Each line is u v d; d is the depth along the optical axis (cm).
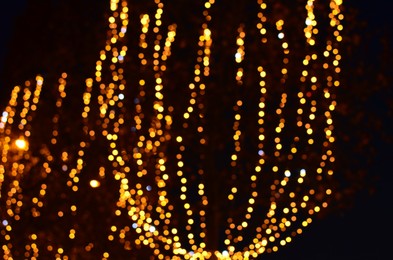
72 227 1434
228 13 1298
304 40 1284
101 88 1271
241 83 1204
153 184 1342
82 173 1440
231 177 1256
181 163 1224
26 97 1351
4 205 1364
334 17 1255
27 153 1410
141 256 1448
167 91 1325
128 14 1338
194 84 1282
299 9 1288
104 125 1273
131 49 1341
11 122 1345
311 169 1310
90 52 1352
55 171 1435
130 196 1234
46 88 1432
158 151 1325
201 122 1288
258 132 1297
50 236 1427
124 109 1348
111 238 1390
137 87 1337
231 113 1299
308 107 1303
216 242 1205
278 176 1306
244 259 1220
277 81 1282
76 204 1437
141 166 1338
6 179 1376
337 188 1309
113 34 1222
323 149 1309
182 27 1327
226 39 1296
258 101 1301
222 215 1242
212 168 1254
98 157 1421
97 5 1355
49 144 1430
